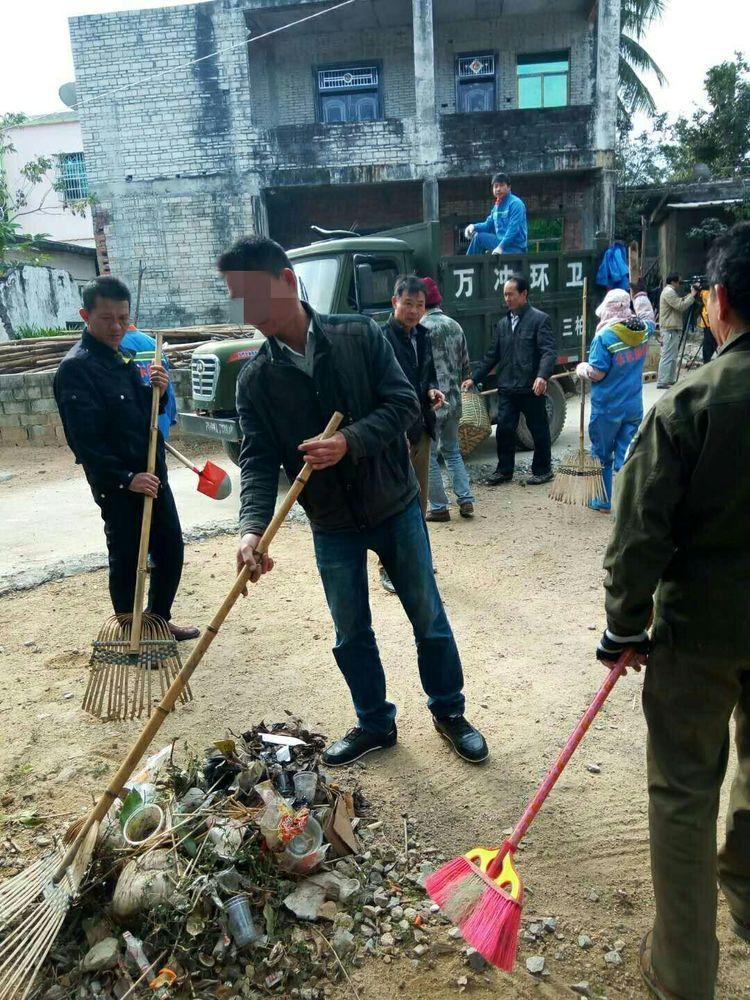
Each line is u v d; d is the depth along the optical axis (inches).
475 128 651.5
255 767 98.3
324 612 176.1
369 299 264.5
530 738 123.3
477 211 721.6
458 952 84.0
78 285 788.6
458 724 118.3
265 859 89.2
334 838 95.7
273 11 647.8
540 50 705.6
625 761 117.1
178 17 641.0
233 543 230.7
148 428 147.3
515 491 272.4
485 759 116.9
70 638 166.9
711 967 71.8
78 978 78.2
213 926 81.7
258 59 718.5
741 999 78.0
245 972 80.0
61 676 149.5
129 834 89.8
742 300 64.3
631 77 852.0
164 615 158.4
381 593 187.8
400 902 90.4
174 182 670.5
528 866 96.3
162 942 80.4
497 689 139.1
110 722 132.3
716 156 929.5
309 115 727.7
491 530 229.9
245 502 102.8
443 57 713.0
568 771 114.7
